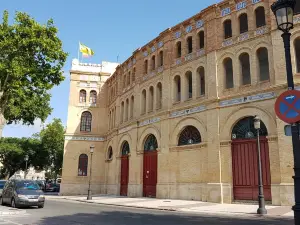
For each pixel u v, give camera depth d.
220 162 21.25
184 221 12.32
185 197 23.59
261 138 19.88
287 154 18.03
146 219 13.03
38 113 30.30
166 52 27.91
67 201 26.36
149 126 28.50
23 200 18.08
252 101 20.38
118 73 37.12
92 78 41.66
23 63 21.53
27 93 23.75
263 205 14.63
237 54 22.12
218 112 22.09
